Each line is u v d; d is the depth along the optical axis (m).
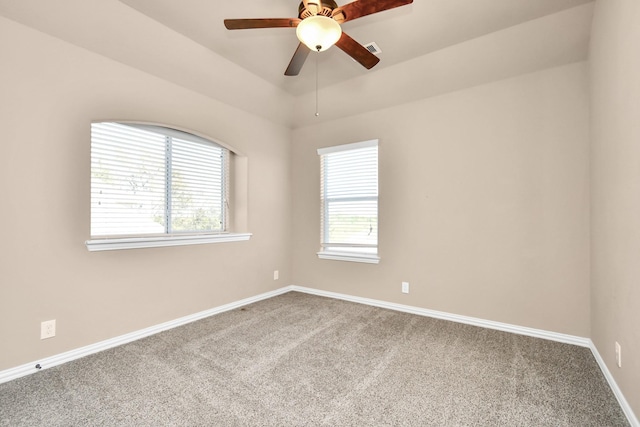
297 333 2.63
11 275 1.89
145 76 2.56
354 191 3.66
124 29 2.21
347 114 3.64
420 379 1.89
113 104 2.36
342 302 3.59
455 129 2.94
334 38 1.76
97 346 2.27
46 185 2.03
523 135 2.61
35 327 1.98
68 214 2.14
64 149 2.12
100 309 2.30
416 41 2.51
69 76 2.13
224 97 3.19
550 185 2.50
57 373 1.95
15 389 1.76
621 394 1.60
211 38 2.50
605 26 1.85
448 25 2.31
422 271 3.13
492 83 2.75
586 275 2.36
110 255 2.37
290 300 3.67
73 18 2.02
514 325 2.65
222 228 3.40
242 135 3.47
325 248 3.94
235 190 3.56
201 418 1.51
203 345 2.39
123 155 2.53
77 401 1.65
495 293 2.74
